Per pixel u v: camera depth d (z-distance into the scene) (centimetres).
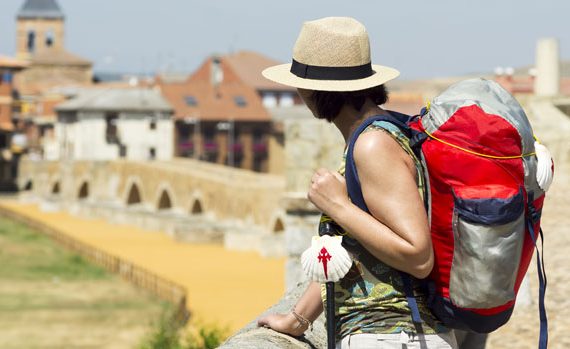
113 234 12369
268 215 10388
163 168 13312
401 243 474
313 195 496
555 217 1853
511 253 475
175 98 19888
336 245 496
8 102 18662
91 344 6334
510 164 477
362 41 514
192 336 4000
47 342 6400
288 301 762
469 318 493
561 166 2478
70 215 15275
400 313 503
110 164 15138
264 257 9675
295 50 523
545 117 2859
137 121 19062
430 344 503
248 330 605
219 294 7388
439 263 490
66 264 10012
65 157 19062
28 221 13188
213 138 19938
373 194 483
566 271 1338
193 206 12531
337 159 2305
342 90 508
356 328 507
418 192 483
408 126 501
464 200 472
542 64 4212
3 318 7225
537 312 1118
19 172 18300
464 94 494
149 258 9962
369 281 505
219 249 10550
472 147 476
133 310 7475
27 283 8862
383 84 526
